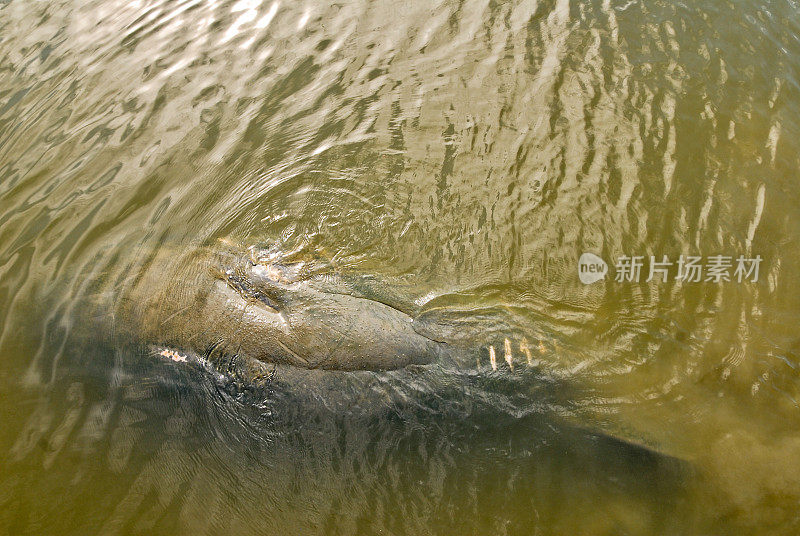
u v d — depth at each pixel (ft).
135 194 13.61
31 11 18.63
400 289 11.78
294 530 9.80
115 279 12.05
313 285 11.69
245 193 13.51
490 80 14.98
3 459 10.49
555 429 10.19
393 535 9.68
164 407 10.91
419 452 10.18
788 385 10.55
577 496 9.78
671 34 15.34
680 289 11.69
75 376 11.23
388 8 17.01
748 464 9.85
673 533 9.47
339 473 10.16
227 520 9.92
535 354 10.87
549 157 13.55
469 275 12.07
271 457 10.39
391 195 13.29
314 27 16.76
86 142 14.70
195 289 11.60
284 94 15.28
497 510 9.76
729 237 12.28
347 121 14.60
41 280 12.35
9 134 15.03
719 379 10.66
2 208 13.62
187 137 14.58
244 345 10.91
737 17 15.52
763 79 14.34
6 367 11.38
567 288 11.82
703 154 13.32
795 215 12.43
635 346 11.04
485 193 13.16
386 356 10.64
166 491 10.18
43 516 10.00
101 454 10.52
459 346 10.87
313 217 13.04
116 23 17.61
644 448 10.01
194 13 17.58
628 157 13.39
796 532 9.31
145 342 11.28
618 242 12.36
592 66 14.92
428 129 14.28
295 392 10.60
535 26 15.97
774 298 11.50
